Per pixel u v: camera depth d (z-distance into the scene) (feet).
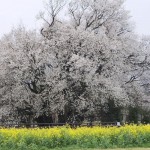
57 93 92.84
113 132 48.65
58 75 92.53
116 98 99.04
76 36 95.86
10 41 99.45
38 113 94.79
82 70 91.66
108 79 96.22
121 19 113.29
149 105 117.50
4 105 97.30
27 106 96.43
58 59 95.25
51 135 46.83
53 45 95.91
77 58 89.76
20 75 92.58
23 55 93.15
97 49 97.30
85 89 95.35
